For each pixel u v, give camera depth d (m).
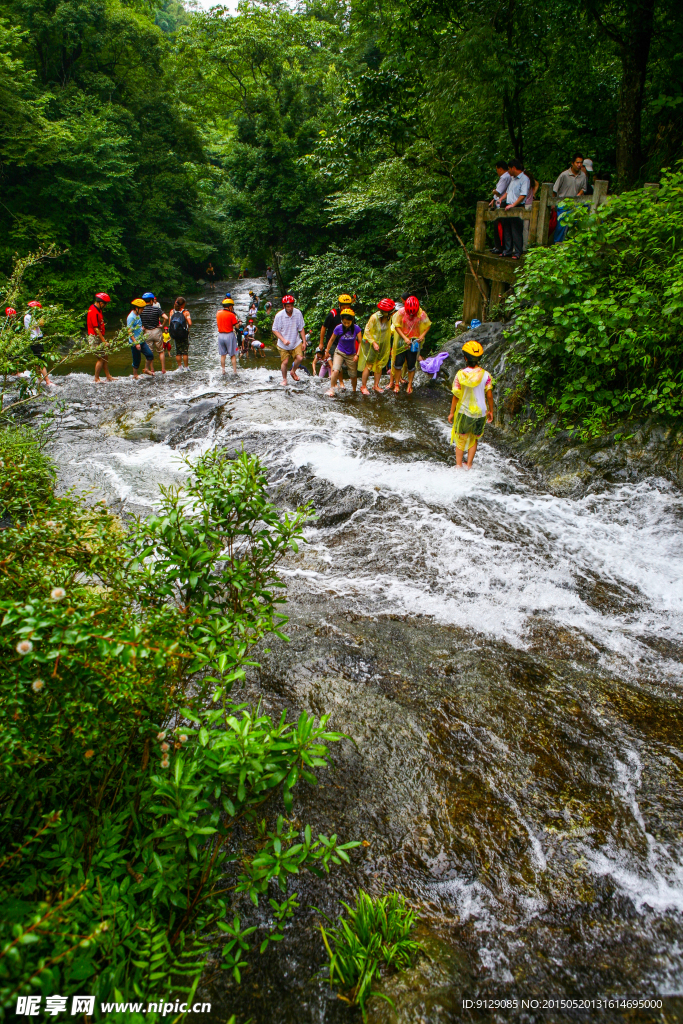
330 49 29.27
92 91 30.27
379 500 6.32
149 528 2.81
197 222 37.31
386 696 3.78
